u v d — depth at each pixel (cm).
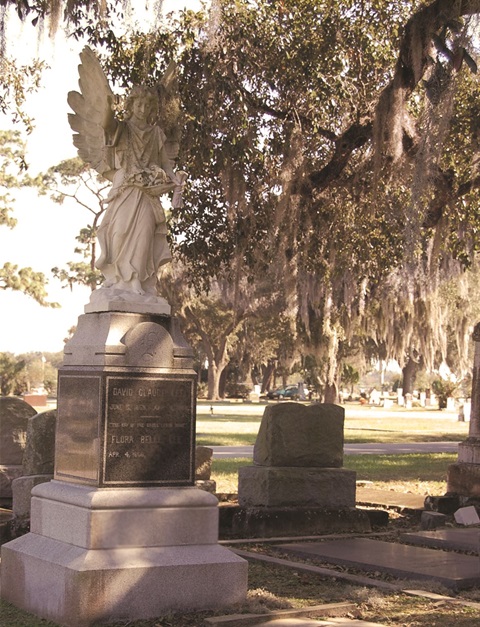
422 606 736
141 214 768
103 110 776
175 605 699
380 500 1258
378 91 1352
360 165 1383
